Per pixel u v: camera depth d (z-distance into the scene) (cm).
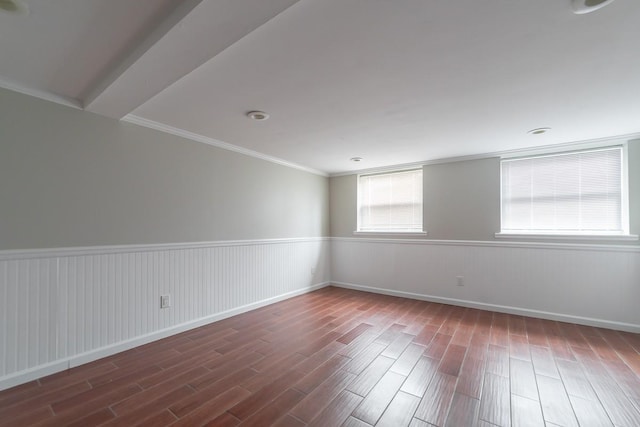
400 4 123
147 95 202
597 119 262
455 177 407
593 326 316
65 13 132
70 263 223
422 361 234
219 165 338
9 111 198
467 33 144
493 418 166
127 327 255
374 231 476
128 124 259
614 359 238
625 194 310
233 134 309
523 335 290
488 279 378
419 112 247
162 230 283
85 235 232
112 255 247
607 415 170
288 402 181
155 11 131
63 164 221
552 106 234
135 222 263
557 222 346
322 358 239
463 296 395
